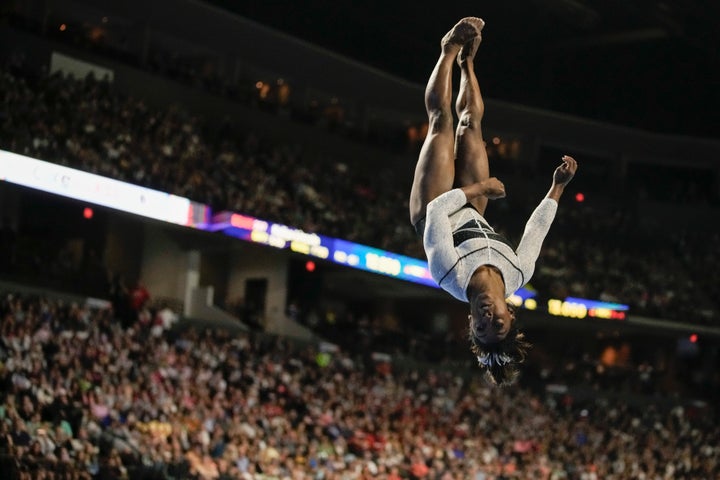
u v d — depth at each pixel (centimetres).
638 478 3130
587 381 4156
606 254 4656
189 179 3338
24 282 2834
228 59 4341
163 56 4147
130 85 3769
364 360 3697
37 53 3494
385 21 4559
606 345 4741
